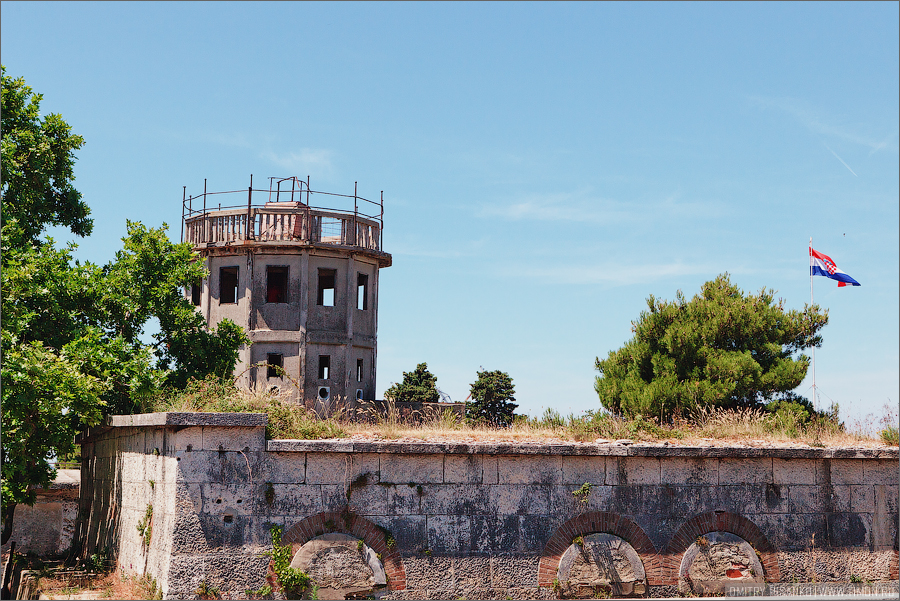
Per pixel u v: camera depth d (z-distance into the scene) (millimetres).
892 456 18547
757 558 17531
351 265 31250
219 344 24828
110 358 19672
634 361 33031
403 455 16219
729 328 31047
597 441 17812
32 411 18312
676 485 17484
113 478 19922
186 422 14922
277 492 15445
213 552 14859
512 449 16594
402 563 15859
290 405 17031
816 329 31656
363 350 31688
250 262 30281
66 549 27875
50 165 23203
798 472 18188
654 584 16969
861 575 18078
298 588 15172
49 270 21531
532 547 16562
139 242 24094
